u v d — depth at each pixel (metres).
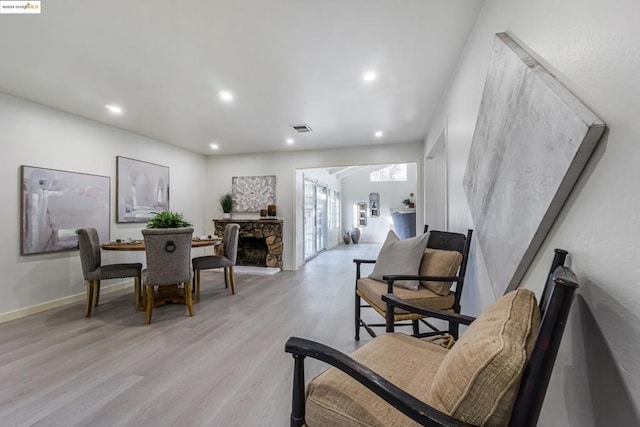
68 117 3.38
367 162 5.01
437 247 2.26
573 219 0.81
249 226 5.55
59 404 1.56
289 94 2.86
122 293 3.80
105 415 1.48
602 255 0.70
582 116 0.73
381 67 2.35
